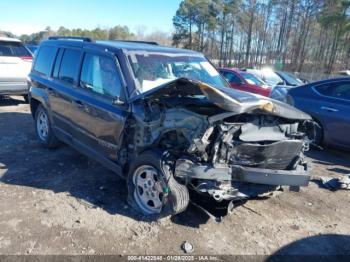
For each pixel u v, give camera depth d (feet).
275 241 11.17
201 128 10.39
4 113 28.43
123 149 12.86
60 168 16.51
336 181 15.75
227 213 11.67
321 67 166.81
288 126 11.96
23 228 11.17
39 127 20.11
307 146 12.53
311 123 12.64
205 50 201.05
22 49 31.58
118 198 13.50
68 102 15.89
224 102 10.03
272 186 12.48
